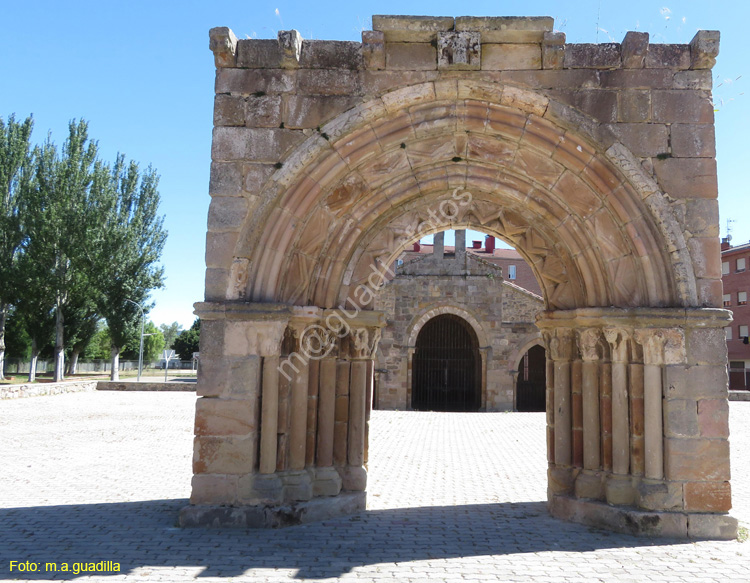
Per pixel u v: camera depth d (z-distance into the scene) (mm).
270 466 7098
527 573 5523
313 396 7863
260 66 7516
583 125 7234
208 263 7273
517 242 8875
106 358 65312
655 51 7383
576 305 8109
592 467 7520
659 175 7207
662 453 6938
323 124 7406
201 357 7133
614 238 7449
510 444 14578
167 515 7363
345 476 8078
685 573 5559
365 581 5270
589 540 6590
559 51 7258
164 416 19406
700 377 6918
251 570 5500
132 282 35594
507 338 25359
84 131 34719
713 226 7133
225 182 7359
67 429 16000
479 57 7352
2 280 33969
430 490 9188
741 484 9852
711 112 7301
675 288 7082
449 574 5473
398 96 7352
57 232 33250
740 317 38062
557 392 8078
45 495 8469
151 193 37500
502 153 7754
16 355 49281
